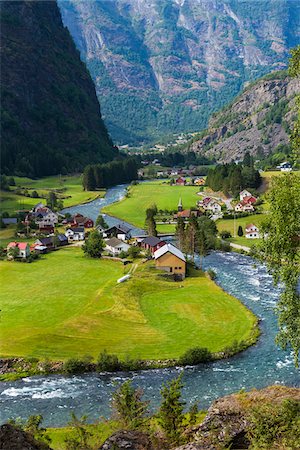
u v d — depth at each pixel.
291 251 27.84
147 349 63.38
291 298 27.72
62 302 82.44
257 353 62.03
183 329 70.12
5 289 91.75
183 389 52.72
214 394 51.34
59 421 46.62
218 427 25.75
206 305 80.31
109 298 83.00
